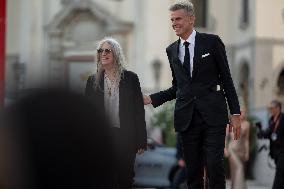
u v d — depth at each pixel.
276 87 64.75
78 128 3.07
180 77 11.51
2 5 14.05
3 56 13.86
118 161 3.25
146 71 66.94
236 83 67.06
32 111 3.03
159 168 34.25
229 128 11.77
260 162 40.81
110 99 12.02
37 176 3.03
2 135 3.02
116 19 67.94
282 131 21.91
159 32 67.25
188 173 11.63
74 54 68.81
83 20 69.25
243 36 66.69
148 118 49.06
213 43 11.38
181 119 11.45
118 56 12.03
